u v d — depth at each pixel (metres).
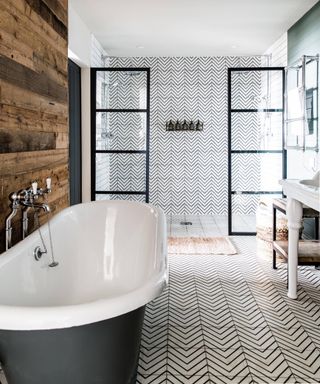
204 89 7.58
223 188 7.71
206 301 3.59
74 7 4.99
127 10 5.10
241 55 7.44
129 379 1.96
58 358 1.61
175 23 5.60
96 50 6.46
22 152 2.89
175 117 7.63
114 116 6.12
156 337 2.92
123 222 3.60
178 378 2.42
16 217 2.87
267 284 4.02
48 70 3.49
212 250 5.22
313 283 4.05
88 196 6.25
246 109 6.02
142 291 1.63
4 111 2.57
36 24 3.18
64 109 4.02
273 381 2.40
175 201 7.77
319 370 2.52
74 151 5.88
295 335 2.96
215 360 2.62
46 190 2.90
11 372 1.68
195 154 7.68
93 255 3.49
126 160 6.15
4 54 2.56
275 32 6.04
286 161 6.03
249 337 2.93
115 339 1.70
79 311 1.48
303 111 5.15
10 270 2.12
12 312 1.46
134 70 6.03
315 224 4.79
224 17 5.36
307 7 5.00
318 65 4.78
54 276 2.82
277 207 4.32
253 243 5.61
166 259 2.20
